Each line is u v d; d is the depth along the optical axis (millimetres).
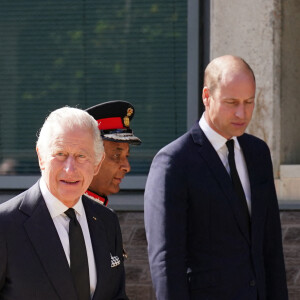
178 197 8047
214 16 12734
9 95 14023
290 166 12703
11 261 6230
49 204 6457
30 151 13984
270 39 12562
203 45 13500
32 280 6223
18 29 13969
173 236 7969
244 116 8023
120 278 6918
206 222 8102
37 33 13938
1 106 14055
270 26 12547
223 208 8102
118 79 13797
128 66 13766
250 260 8234
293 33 13055
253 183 8453
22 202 6430
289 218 12602
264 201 8469
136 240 12797
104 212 6953
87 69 13844
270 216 8688
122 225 12883
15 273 6219
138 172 13719
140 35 13719
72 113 6344
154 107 13719
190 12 13461
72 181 6238
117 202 13039
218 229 8102
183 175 8102
